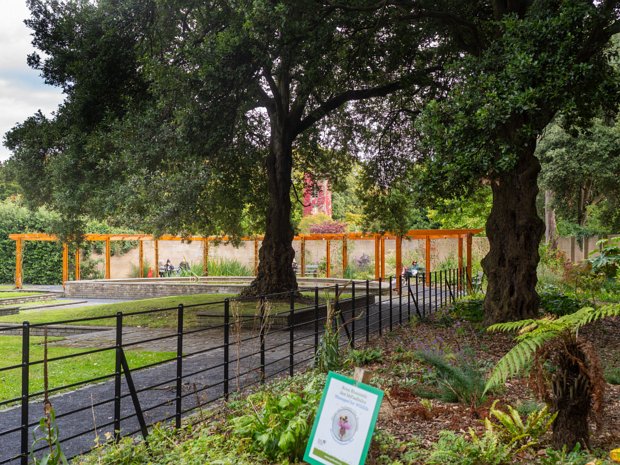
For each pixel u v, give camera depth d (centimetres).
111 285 2830
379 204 2155
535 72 957
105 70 1416
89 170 1448
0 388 800
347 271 2912
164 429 539
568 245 2934
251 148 1852
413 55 1546
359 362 818
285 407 493
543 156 3012
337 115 2036
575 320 434
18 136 1564
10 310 1994
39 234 3161
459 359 706
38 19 1530
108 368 940
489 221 1234
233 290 2641
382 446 464
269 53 1201
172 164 1340
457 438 457
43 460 371
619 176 2827
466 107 1012
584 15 968
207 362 957
